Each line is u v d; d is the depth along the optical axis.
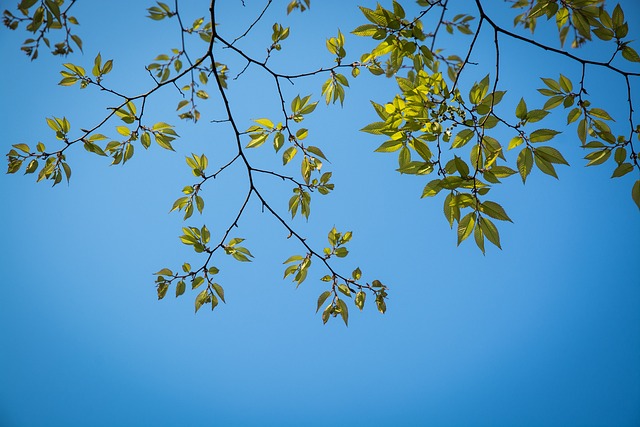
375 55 1.75
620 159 1.75
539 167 1.69
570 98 1.75
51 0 1.77
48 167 1.98
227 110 2.00
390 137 1.72
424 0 1.80
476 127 1.70
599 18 1.73
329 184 2.03
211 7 1.94
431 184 1.67
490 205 1.65
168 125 2.02
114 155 2.02
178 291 2.03
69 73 1.97
